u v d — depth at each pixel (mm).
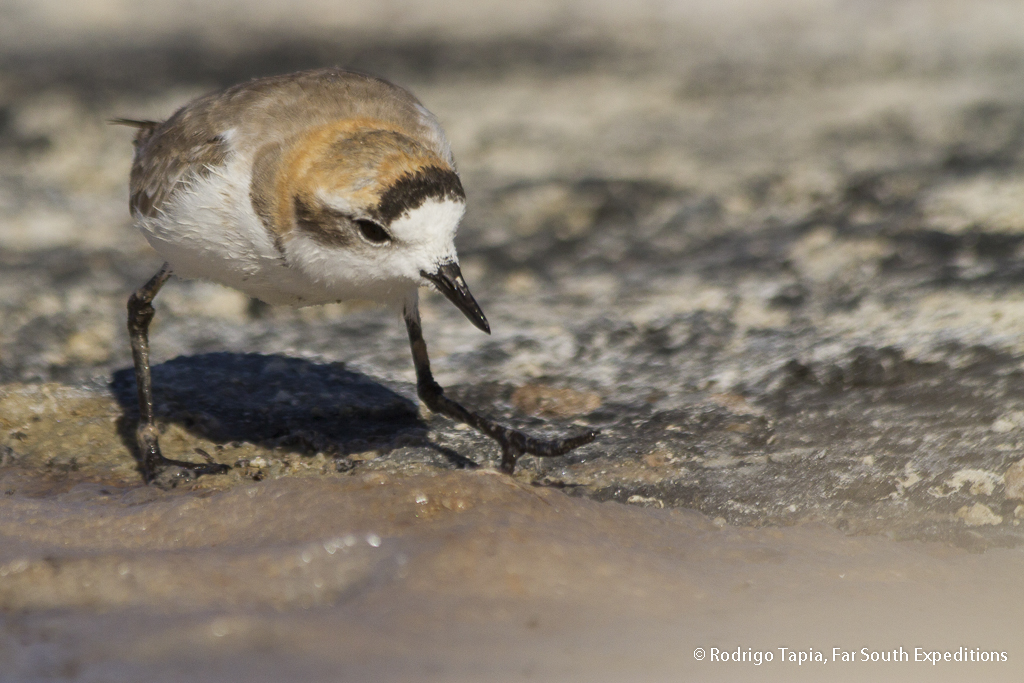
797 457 8297
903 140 18672
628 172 17875
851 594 5953
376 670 5031
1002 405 8852
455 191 7672
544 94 23266
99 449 9031
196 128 8258
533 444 8242
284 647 5332
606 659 5133
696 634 5438
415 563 6145
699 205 16047
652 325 11742
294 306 8781
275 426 9469
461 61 26406
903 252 13039
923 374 9703
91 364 10898
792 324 11375
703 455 8500
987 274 12016
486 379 10492
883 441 8453
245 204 7852
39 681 5035
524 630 5477
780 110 21469
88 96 23656
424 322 12188
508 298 12984
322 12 31406
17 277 13648
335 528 6793
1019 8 27953
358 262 7801
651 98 22922
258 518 7039
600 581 6035
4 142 20406
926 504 7402
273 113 8008
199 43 28578
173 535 7023
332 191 7555
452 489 7109
